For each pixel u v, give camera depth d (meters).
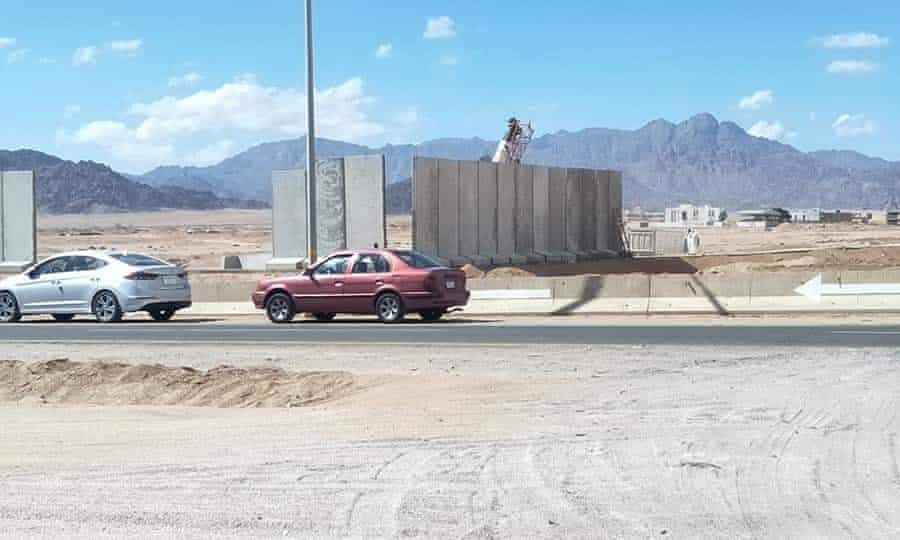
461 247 45.00
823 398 13.45
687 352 18.61
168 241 113.62
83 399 16.44
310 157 30.56
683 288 29.06
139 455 11.09
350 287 26.95
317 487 9.45
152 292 27.97
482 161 48.72
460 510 8.64
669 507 8.67
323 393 15.74
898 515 8.42
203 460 10.70
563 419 12.44
